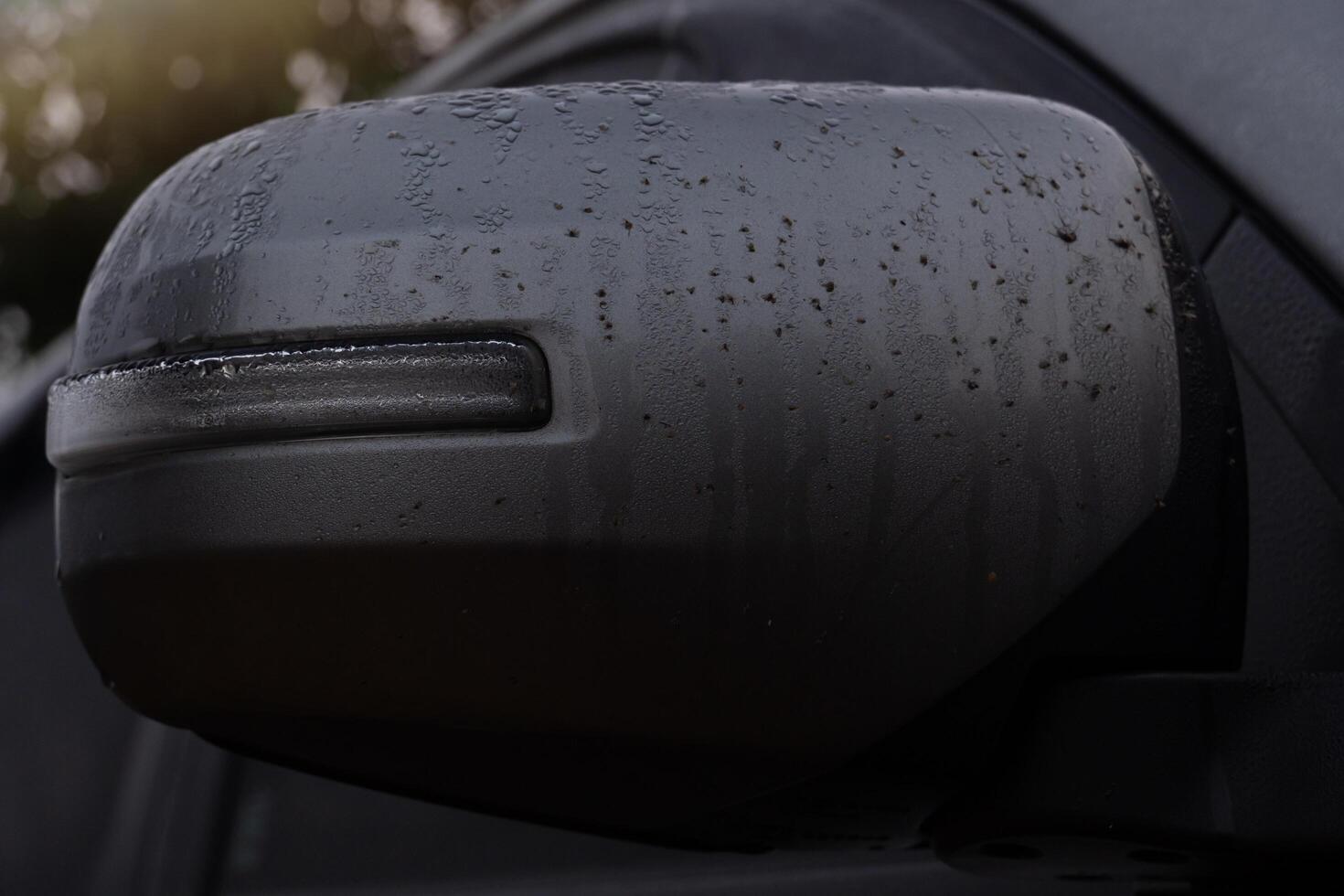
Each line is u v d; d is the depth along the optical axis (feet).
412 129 1.81
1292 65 2.09
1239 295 2.09
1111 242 1.79
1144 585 1.78
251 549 1.75
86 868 3.91
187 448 1.78
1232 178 2.10
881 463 1.72
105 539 1.82
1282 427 2.04
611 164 1.77
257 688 1.79
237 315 1.77
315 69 12.95
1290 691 1.75
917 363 1.73
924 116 1.81
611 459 1.72
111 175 12.94
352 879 3.46
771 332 1.73
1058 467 1.75
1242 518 1.85
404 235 1.76
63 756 4.09
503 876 3.19
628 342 1.72
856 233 1.75
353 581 1.74
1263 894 1.87
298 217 1.78
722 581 1.72
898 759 1.79
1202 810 1.75
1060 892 2.39
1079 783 1.79
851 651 1.74
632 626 1.72
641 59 3.51
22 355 13.91
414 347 1.73
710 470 1.72
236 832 3.73
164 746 3.96
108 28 12.10
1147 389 1.78
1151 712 1.77
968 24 2.51
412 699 1.76
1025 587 1.75
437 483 1.73
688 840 1.95
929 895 2.54
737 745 1.76
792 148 1.78
